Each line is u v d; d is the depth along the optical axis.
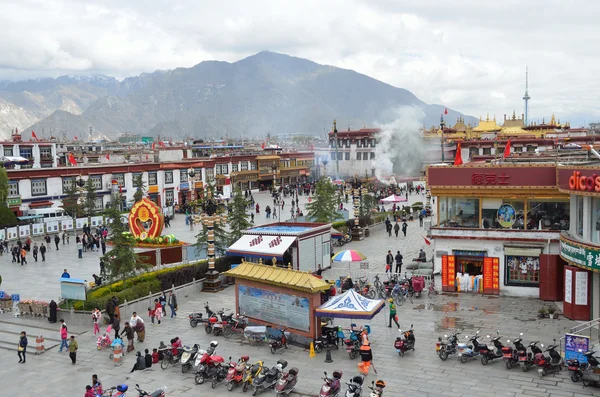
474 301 38.94
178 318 36.94
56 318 36.59
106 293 38.50
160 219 53.88
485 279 40.38
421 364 28.08
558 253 38.47
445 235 41.12
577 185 34.06
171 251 50.19
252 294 33.78
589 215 34.00
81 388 26.48
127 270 39.38
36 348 31.42
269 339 32.31
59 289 44.38
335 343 30.61
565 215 39.62
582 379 25.28
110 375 28.05
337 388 24.19
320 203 65.62
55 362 29.92
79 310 36.44
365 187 87.94
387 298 40.09
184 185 102.88
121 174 91.06
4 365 29.59
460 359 28.27
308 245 47.69
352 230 67.06
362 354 26.98
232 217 52.41
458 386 25.33
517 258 39.62
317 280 30.94
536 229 39.47
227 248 49.69
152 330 34.56
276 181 136.25
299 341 31.64
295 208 95.38
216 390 26.17
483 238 40.09
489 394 24.41
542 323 33.59
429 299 39.78
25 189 77.75
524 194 39.84
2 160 83.50
